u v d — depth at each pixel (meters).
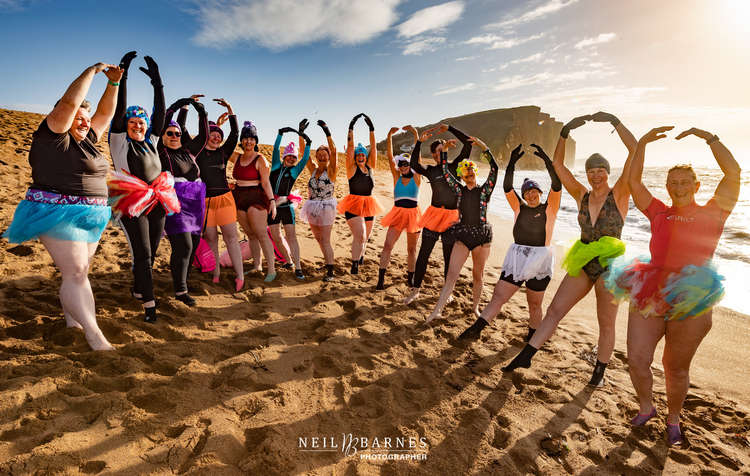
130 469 2.26
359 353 3.91
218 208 4.96
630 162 3.27
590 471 2.65
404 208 5.53
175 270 4.37
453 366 3.82
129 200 3.64
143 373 3.11
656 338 2.94
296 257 5.81
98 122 3.33
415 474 2.54
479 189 4.54
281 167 5.81
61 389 2.78
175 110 4.45
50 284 4.49
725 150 2.77
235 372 3.31
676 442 2.92
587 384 3.64
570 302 3.49
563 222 13.02
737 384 3.70
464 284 6.20
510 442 2.87
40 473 2.13
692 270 2.73
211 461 2.38
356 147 5.85
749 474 2.65
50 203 2.96
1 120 15.79
